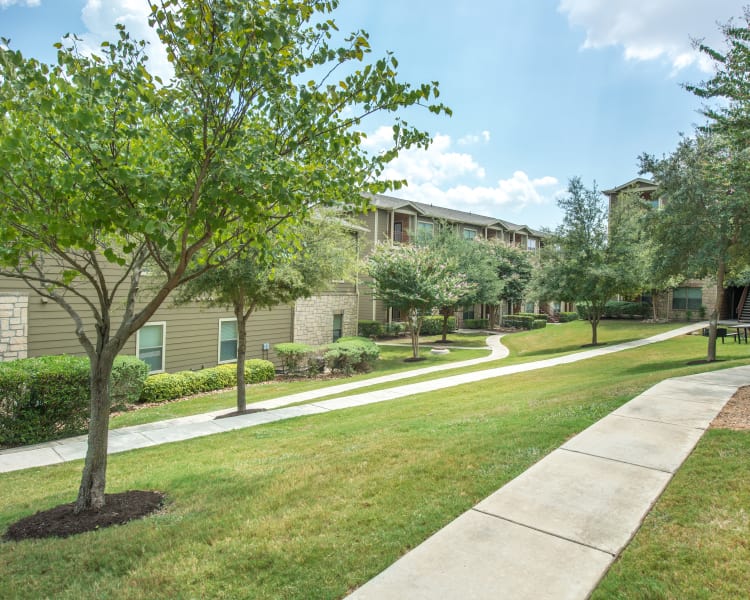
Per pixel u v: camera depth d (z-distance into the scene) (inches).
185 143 140.9
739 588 101.0
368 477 174.9
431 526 133.6
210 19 128.0
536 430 221.0
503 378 478.9
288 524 140.3
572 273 756.6
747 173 315.9
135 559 126.5
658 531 126.3
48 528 155.3
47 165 139.0
